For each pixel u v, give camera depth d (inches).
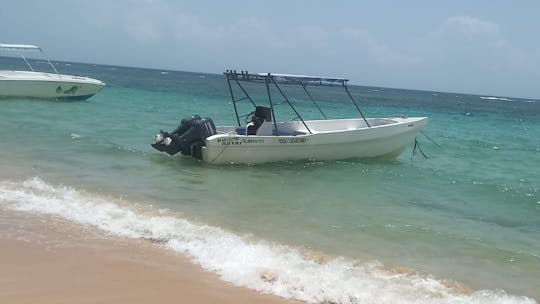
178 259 243.9
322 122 618.8
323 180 465.1
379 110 1838.1
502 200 427.8
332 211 361.4
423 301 218.1
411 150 742.5
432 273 256.2
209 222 313.9
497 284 248.8
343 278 236.7
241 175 465.4
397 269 255.8
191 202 360.2
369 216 354.0
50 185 366.3
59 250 242.7
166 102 1357.0
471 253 292.0
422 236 316.2
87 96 997.2
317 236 302.7
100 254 241.9
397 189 446.6
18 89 877.2
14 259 228.1
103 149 528.7
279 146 512.4
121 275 219.6
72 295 198.1
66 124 702.5
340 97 2733.8
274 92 2632.9
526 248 308.7
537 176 579.8
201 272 230.2
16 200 318.7
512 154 775.7
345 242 295.0
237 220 323.9
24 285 203.9
